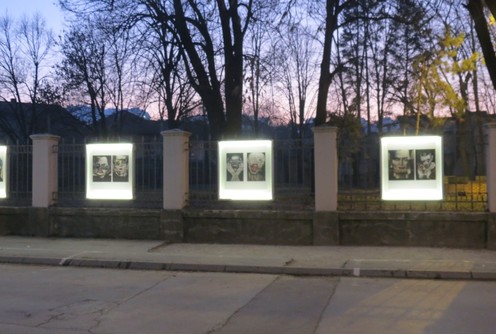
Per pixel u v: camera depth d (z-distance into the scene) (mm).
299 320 6422
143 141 13398
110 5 19453
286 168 12578
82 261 10617
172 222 12859
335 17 20312
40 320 6379
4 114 46094
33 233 13852
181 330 6000
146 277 9414
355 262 10078
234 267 9930
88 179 13648
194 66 21828
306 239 12188
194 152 13133
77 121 43938
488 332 5863
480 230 11359
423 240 11617
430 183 11703
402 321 6363
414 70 21781
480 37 13094
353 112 23328
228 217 12562
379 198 12078
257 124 45156
